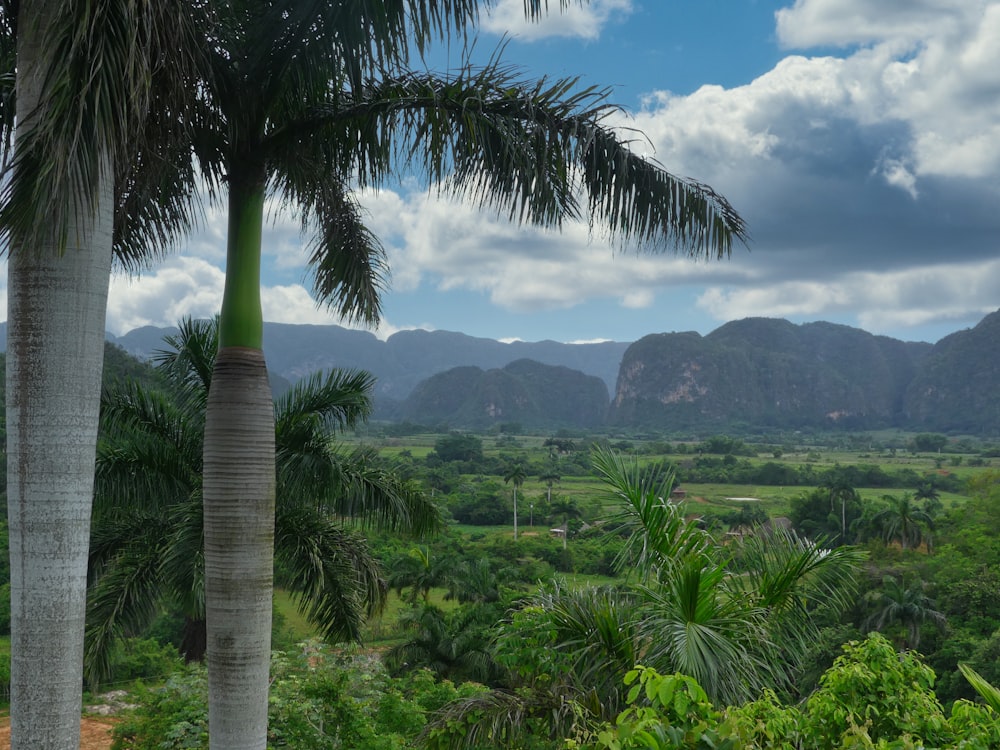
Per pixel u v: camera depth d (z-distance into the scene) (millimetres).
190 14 4168
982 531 46062
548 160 4953
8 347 3588
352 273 7246
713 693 4938
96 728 17844
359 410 10281
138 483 10062
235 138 5156
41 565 3521
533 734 5391
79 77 3340
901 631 32062
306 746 9047
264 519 4914
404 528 10531
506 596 33062
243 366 4957
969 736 3947
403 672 24125
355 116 5246
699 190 5180
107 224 3697
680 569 5312
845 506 63625
